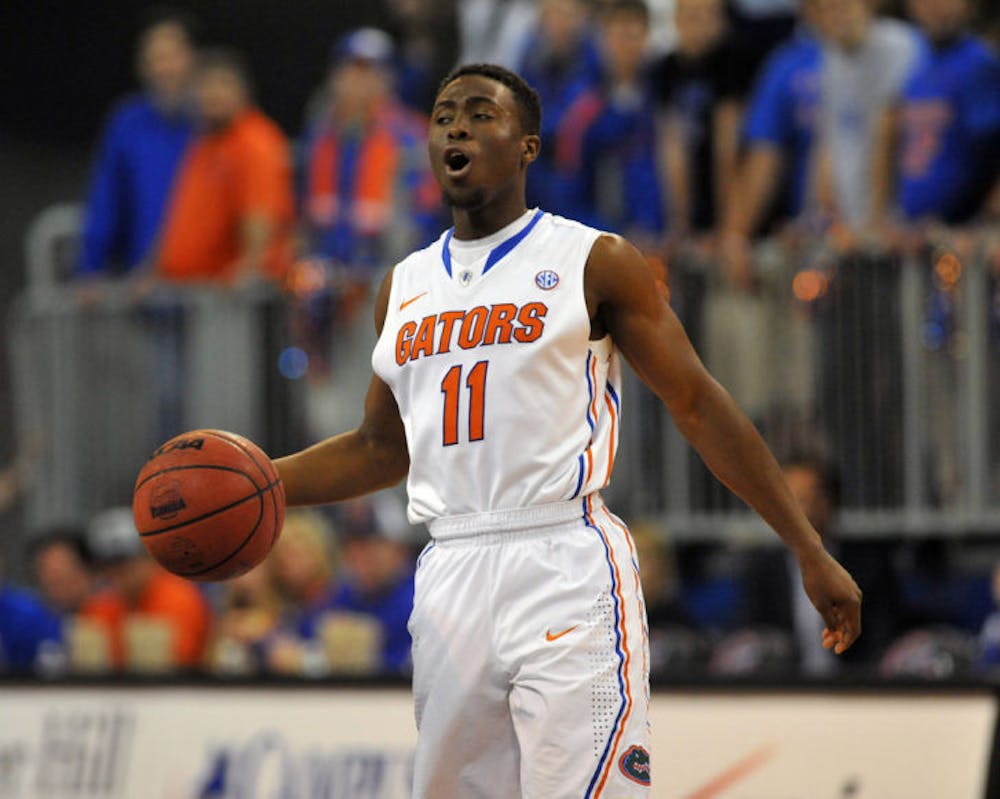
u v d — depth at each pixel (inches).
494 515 487.5
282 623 1073.5
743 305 1133.7
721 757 804.6
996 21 1288.1
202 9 1779.0
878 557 1096.2
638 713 480.1
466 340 494.9
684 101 1224.8
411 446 506.0
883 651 1018.1
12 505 1406.3
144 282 1284.4
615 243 498.3
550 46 1278.3
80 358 1306.6
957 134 1132.5
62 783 927.0
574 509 490.9
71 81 1830.7
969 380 1099.3
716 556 1187.9
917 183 1144.2
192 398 1267.2
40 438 1322.6
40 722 941.2
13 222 1791.3
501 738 487.8
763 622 1028.5
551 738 470.3
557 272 494.6
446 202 513.0
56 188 1812.3
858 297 1114.1
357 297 1220.5
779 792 793.6
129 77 1812.3
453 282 506.3
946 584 1121.4
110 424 1295.5
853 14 1163.3
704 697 815.7
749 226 1190.3
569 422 489.4
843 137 1171.3
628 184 1203.9
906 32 1187.3
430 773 493.7
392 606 1066.1
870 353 1110.4
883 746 785.6
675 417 502.0
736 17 1256.2
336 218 1264.8
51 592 1147.3
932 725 781.3
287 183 1307.8
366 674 880.9
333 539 1234.6
